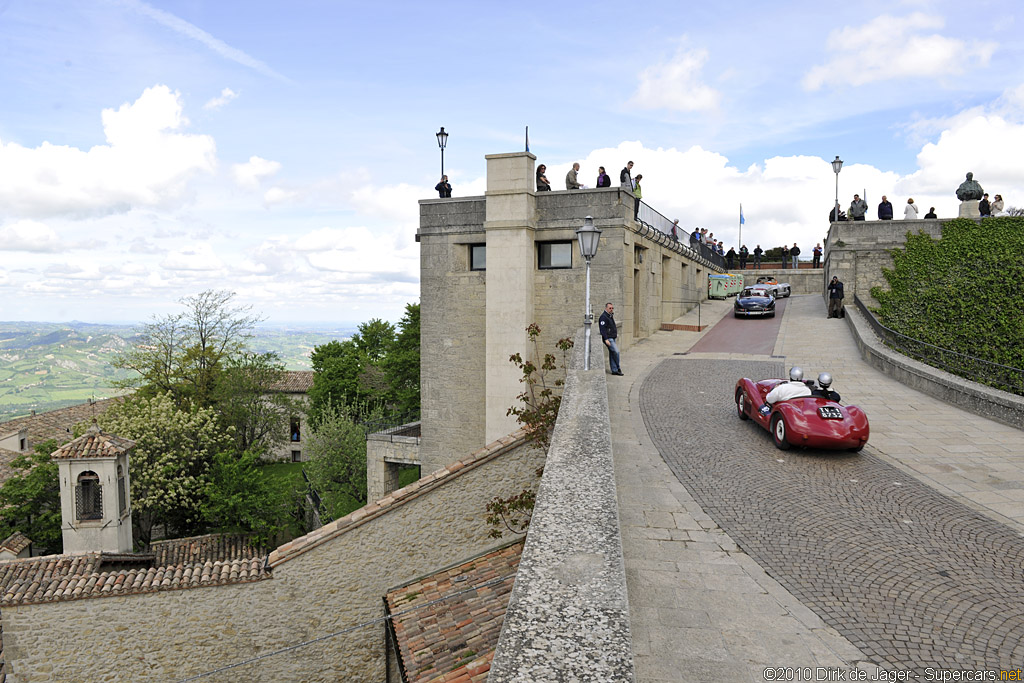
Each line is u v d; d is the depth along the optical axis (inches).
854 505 331.0
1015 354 927.7
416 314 1722.4
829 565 259.8
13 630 459.5
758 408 474.6
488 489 509.4
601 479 196.1
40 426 1617.9
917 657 192.9
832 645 199.2
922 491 355.3
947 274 1154.7
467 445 991.6
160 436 1153.4
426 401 1009.5
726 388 647.1
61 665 464.1
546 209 923.4
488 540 511.2
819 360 840.9
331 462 1443.2
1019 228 1144.8
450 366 993.5
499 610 417.1
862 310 1108.5
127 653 469.4
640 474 377.4
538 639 102.6
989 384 786.8
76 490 853.8
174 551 1007.0
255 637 481.4
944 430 504.1
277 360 1831.9
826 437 410.3
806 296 1648.6
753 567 257.1
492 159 910.4
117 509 863.1
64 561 677.9
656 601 227.9
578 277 914.7
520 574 128.8
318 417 1895.9
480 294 967.6
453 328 987.9
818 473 385.7
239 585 478.0
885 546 279.4
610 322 714.2
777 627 210.2
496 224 906.7
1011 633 207.8
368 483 1121.4
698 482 364.2
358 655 492.1
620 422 506.0
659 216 1142.3
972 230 1176.8
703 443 448.1
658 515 313.4
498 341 920.9
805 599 230.5
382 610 494.6
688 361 824.3
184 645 473.7
